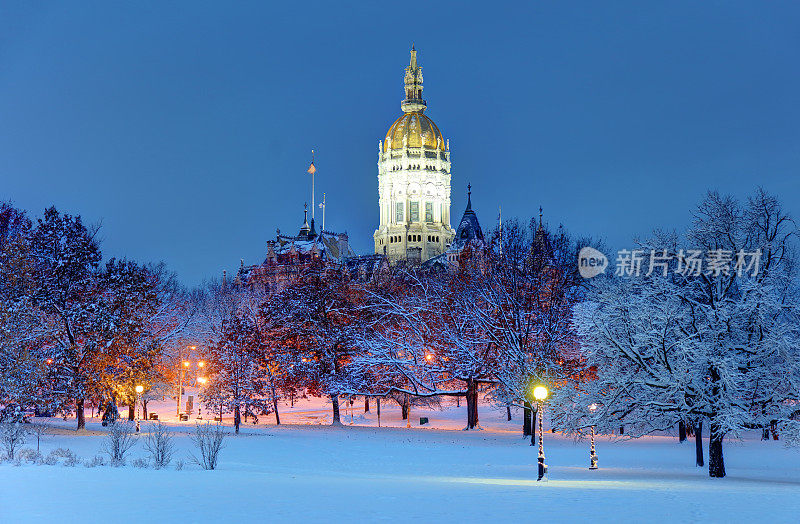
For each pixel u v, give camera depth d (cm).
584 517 2128
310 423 8462
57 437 5497
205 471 3503
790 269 4303
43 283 6512
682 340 4016
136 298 6819
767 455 5344
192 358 11425
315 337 8069
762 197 4325
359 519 2061
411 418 9275
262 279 17125
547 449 5556
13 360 5494
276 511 2184
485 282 7294
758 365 4131
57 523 1959
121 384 6669
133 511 2156
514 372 6481
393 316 8612
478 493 2681
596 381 4338
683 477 3844
